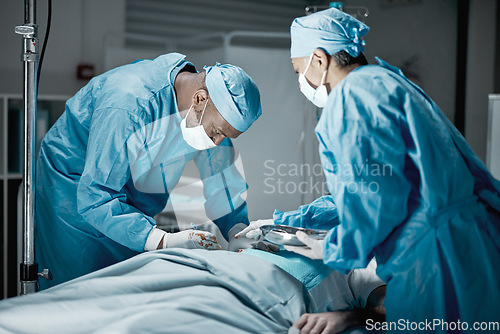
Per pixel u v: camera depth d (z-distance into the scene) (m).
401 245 1.21
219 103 1.67
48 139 1.89
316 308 1.39
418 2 4.47
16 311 1.22
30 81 1.55
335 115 1.19
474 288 1.19
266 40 4.74
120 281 1.29
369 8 4.43
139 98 1.69
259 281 1.33
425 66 4.50
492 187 1.31
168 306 1.18
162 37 4.24
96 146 1.65
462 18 4.39
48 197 1.86
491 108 2.75
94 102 1.80
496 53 4.32
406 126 1.19
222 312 1.22
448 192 1.19
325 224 1.65
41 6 3.58
